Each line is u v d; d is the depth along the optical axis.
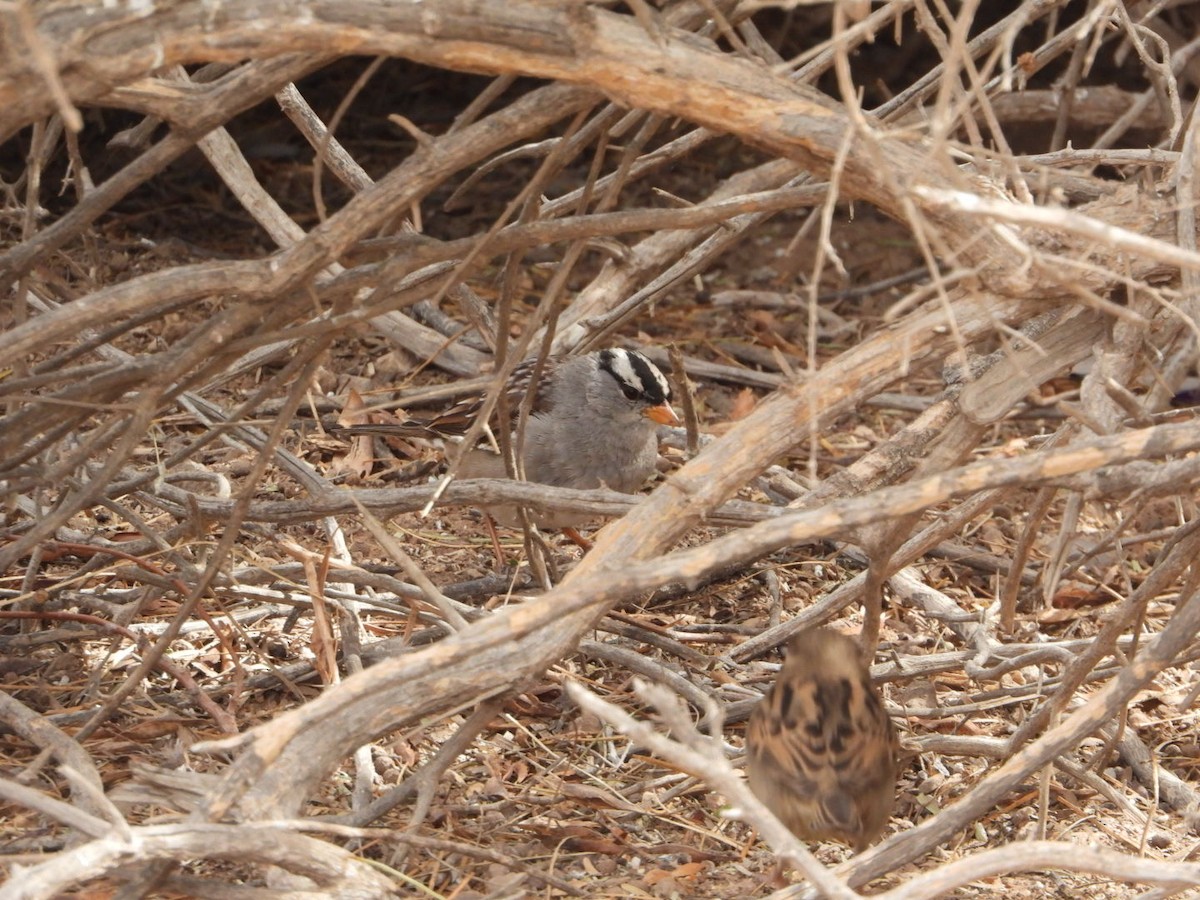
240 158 11.26
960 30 5.02
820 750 6.42
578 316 11.84
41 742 6.22
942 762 8.13
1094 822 7.61
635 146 6.77
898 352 6.25
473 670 5.95
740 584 10.20
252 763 5.03
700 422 12.94
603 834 7.17
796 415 6.22
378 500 7.63
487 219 15.84
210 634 8.58
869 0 5.22
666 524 6.16
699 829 7.32
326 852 5.40
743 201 6.37
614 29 5.50
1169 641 5.96
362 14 5.18
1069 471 5.22
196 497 8.14
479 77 17.62
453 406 11.32
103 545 8.98
